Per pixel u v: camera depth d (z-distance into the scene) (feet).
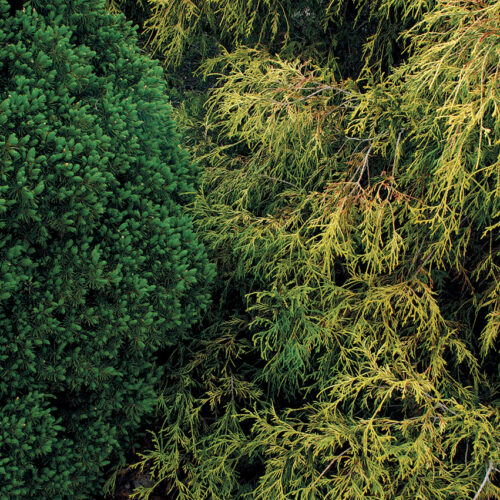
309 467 7.93
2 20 7.31
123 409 8.59
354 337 9.05
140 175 8.55
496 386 9.01
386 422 8.05
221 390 9.82
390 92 9.05
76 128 7.46
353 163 9.59
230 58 12.91
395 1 9.96
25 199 6.75
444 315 10.02
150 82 9.06
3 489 6.90
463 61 7.74
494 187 8.30
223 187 11.48
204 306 9.07
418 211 8.59
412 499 7.44
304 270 9.69
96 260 7.56
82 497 8.17
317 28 13.09
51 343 7.72
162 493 9.52
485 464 7.32
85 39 8.52
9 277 6.84
